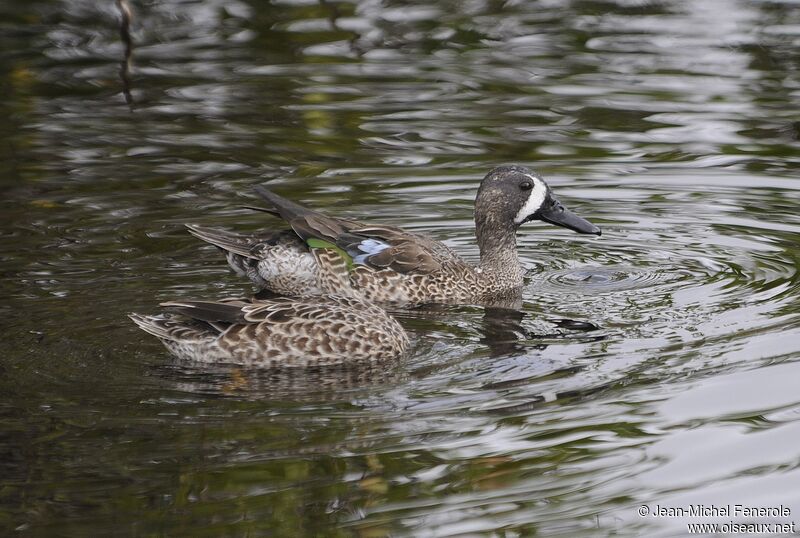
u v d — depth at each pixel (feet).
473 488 29.35
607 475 30.01
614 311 43.29
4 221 52.26
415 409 34.04
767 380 35.40
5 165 60.18
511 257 48.52
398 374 37.14
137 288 44.98
